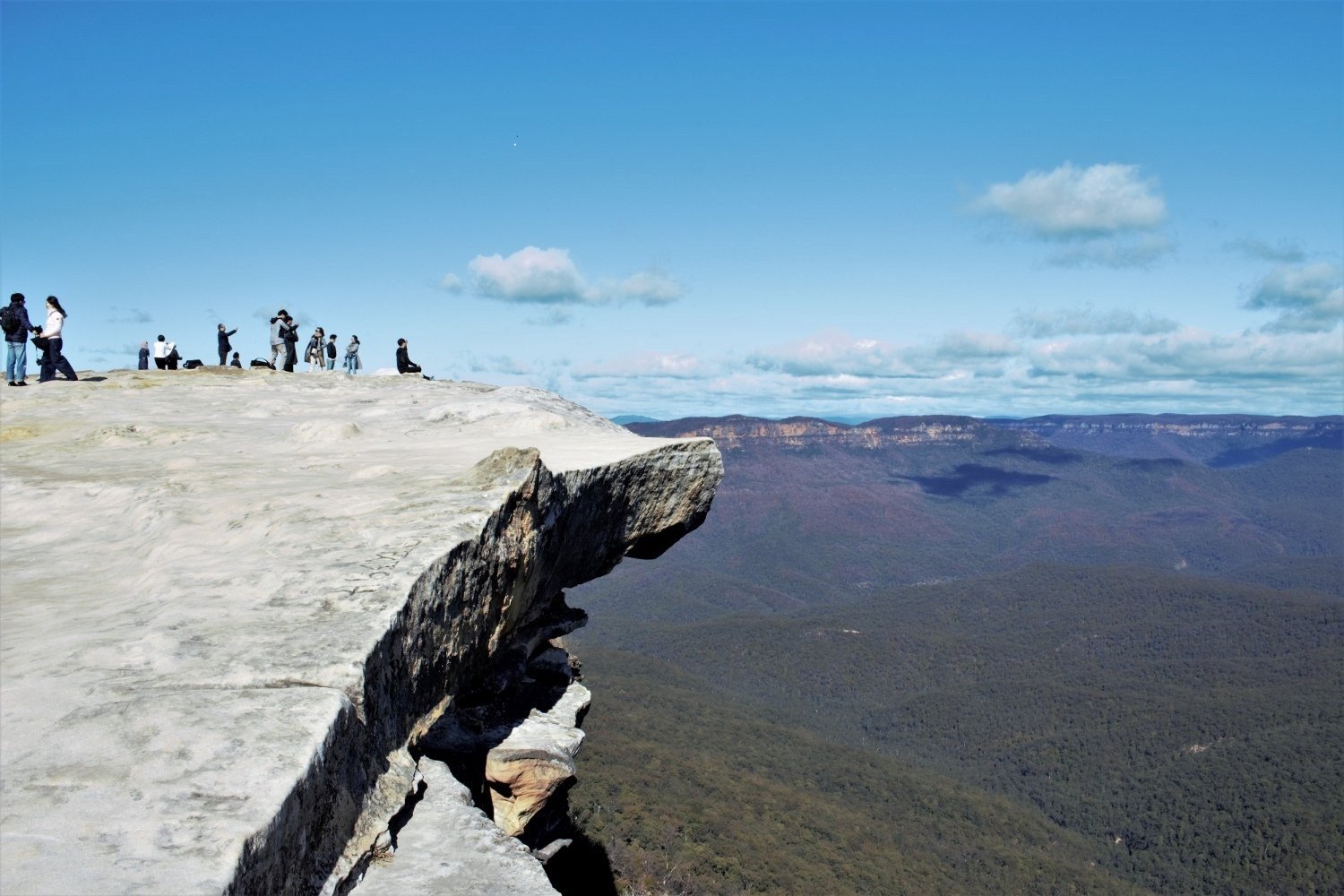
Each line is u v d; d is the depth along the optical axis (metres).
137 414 21.55
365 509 9.20
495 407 19.30
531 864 6.27
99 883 3.55
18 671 5.58
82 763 4.44
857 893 85.44
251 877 3.97
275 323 38.06
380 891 5.68
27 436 18.41
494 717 12.47
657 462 14.06
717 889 68.00
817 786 150.25
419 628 7.21
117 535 10.25
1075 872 135.00
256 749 4.74
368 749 6.07
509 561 9.45
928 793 157.75
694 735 158.75
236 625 6.33
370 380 31.53
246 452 15.87
